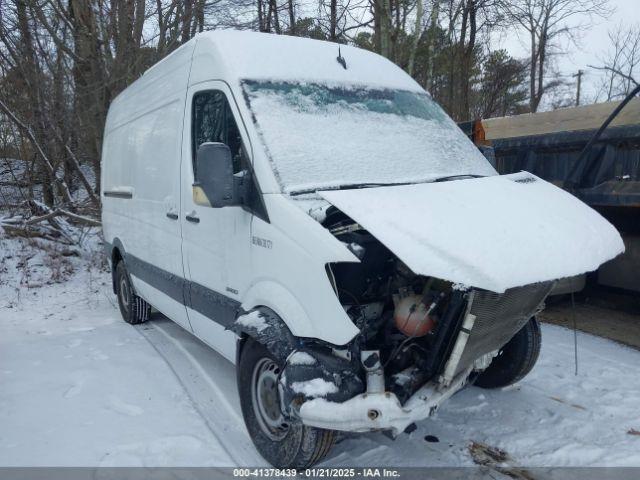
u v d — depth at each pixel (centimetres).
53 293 870
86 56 1234
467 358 324
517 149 637
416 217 291
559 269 288
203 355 544
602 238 331
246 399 362
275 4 1354
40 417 418
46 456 361
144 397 449
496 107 1958
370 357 294
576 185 559
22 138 1484
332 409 283
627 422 394
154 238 535
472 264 264
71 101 1281
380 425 280
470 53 1477
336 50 452
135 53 1241
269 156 347
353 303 322
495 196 336
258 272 346
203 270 428
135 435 385
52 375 501
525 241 292
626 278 600
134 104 612
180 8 1240
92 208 1224
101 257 1060
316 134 373
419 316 304
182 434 385
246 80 382
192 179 437
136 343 592
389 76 459
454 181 354
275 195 330
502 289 259
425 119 438
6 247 1059
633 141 511
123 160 643
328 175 351
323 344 304
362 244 310
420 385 312
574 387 450
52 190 1322
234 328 347
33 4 1195
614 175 532
